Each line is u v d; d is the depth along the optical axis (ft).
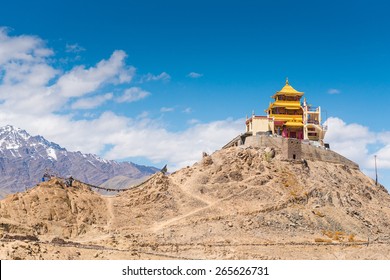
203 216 499.10
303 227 501.56
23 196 480.64
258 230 485.56
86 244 422.00
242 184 547.90
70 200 492.95
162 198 522.88
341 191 581.53
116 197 529.45
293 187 556.92
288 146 605.31
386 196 638.12
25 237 412.57
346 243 477.77
